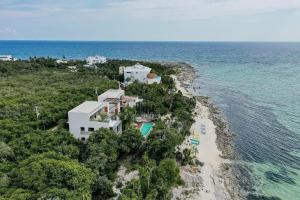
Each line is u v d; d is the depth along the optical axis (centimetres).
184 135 6688
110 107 6775
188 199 4391
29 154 4694
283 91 12462
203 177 5091
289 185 4959
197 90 12988
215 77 16600
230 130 7756
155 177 4366
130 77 12438
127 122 6681
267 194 4684
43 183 3644
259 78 16038
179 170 5056
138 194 3962
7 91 9181
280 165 5697
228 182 5019
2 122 5856
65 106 7150
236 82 14900
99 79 12156
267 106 10119
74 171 3866
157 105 8100
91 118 5775
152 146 5328
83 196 3562
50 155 4338
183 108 8431
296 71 18812
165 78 12688
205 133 7281
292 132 7562
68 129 6000
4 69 13550
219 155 6056
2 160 4491
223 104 10512
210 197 4503
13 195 3269
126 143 5341
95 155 4709
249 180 5109
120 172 4978
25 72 13850
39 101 7631
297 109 9681
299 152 6328
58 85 10475
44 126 6334
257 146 6656
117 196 4200
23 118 6362
